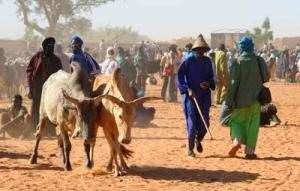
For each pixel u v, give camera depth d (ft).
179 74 40.98
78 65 35.78
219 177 35.14
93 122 33.06
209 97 41.11
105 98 32.81
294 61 141.28
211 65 41.06
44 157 41.60
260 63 40.60
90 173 35.17
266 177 35.17
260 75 40.60
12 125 51.39
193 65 40.83
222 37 195.62
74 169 36.86
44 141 48.34
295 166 38.47
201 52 40.98
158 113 69.82
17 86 94.27
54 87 36.47
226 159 40.60
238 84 40.47
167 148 44.91
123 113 32.68
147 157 41.14
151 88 114.93
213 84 41.01
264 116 50.62
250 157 40.83
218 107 75.36
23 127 51.34
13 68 92.22
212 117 65.31
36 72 48.88
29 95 49.34
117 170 35.09
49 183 33.27
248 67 40.40
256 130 40.73
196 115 40.93
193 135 40.93
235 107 40.47
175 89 84.33
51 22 235.61
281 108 77.56
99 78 36.58
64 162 37.68
